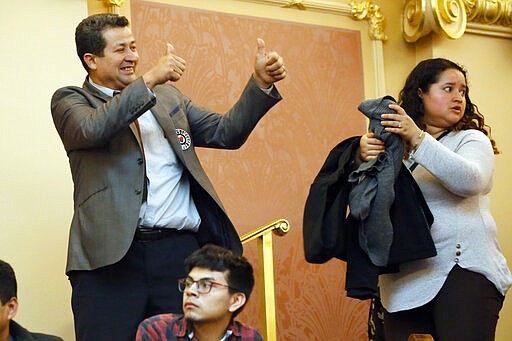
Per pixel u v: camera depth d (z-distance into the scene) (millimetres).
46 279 4004
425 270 3531
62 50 4195
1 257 3941
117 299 3152
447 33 5172
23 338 3051
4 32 4105
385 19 5324
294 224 4840
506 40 5527
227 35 4828
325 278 4887
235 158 4758
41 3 4191
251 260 4695
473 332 3467
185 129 3416
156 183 3248
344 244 3520
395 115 3459
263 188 4793
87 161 3225
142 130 3305
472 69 5383
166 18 4680
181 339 2926
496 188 5324
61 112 3211
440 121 3742
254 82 3379
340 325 4883
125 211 3129
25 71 4109
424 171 3668
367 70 5215
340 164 3561
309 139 4957
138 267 3193
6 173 4004
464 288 3496
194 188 3381
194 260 2943
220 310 2906
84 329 3139
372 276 3428
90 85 3354
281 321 4734
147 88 3066
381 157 3449
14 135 4047
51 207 4059
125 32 3365
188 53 4707
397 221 3455
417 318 3596
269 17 4965
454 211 3568
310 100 5000
